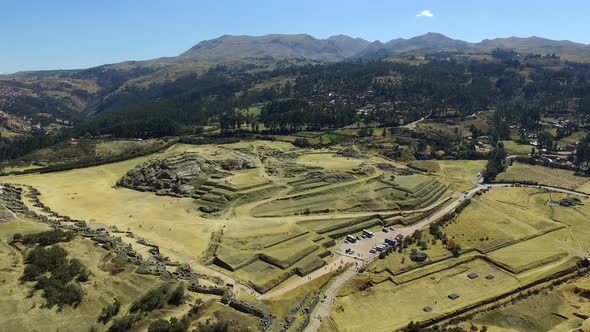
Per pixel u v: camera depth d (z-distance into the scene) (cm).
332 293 14462
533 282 15512
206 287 12962
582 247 18538
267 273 15225
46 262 12144
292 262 15925
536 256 17475
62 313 10744
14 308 10638
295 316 12912
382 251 17612
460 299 14500
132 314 10919
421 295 14700
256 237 17725
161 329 10344
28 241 13562
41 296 11094
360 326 12775
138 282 12269
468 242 18775
